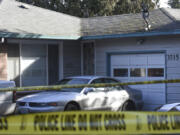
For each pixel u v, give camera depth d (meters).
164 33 11.01
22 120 3.98
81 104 9.09
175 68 11.48
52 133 3.96
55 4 26.36
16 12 13.79
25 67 12.41
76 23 15.35
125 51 12.88
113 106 9.90
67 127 3.94
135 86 12.67
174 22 12.29
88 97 9.30
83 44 14.43
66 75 13.88
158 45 11.90
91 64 14.11
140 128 3.86
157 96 12.01
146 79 12.30
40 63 13.02
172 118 3.84
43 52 13.14
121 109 10.17
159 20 12.96
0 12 13.10
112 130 3.89
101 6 25.25
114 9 26.72
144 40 12.28
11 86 8.90
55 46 13.64
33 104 8.70
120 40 13.02
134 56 12.68
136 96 10.80
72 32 13.59
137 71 12.60
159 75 11.95
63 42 13.77
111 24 14.21
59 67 13.70
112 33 12.95
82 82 9.80
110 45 13.34
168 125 3.83
